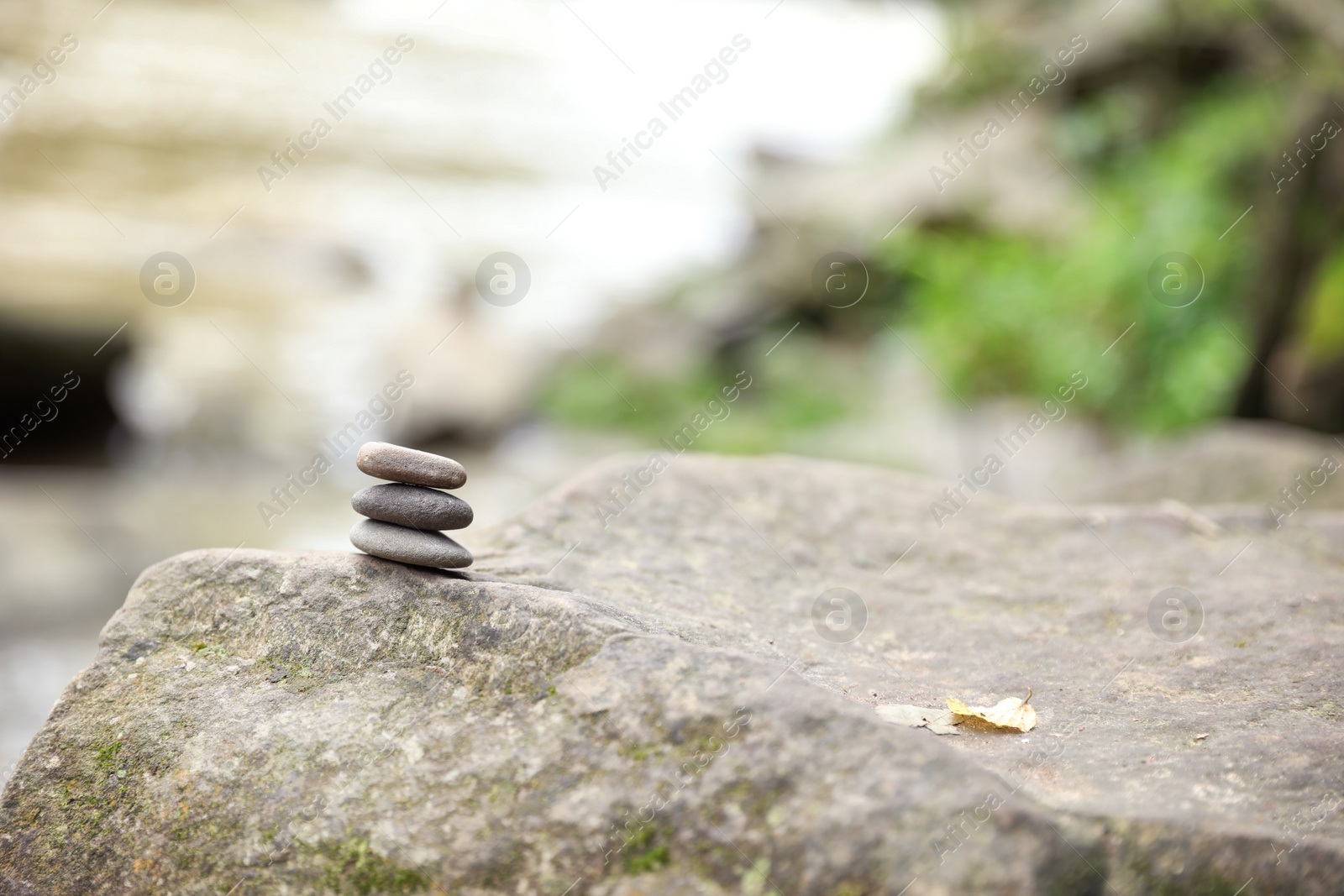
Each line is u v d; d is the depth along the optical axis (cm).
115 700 238
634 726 204
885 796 182
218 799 217
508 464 1109
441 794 207
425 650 234
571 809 198
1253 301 724
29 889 219
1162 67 988
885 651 282
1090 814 185
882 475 395
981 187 1043
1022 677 265
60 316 1155
